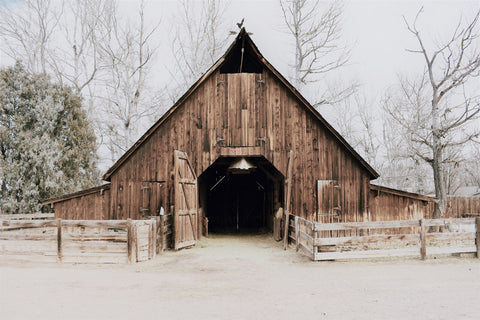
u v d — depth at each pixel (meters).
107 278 7.86
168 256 10.73
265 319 5.12
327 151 13.20
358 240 9.77
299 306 5.77
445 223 9.90
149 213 12.94
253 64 14.59
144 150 13.22
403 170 33.16
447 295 6.33
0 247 9.94
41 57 27.03
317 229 9.80
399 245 12.62
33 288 6.86
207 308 5.67
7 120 19.52
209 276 8.19
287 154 13.10
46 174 18.66
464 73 15.96
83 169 21.61
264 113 13.28
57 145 19.25
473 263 9.33
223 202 21.47
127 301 6.07
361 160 13.02
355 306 5.73
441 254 10.49
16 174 18.30
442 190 16.28
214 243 13.90
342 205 13.03
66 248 9.69
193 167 13.05
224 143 13.14
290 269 8.94
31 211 18.33
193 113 13.26
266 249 12.27
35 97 20.00
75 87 26.94
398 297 6.23
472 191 37.06
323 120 13.06
